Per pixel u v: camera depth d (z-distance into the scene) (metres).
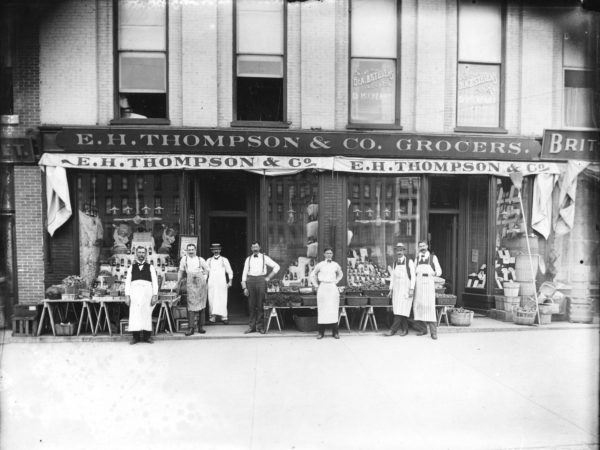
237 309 9.97
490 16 9.40
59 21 8.48
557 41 9.46
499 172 9.17
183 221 8.68
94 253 8.77
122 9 8.73
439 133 9.05
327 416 4.83
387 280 9.13
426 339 7.91
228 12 8.77
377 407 5.06
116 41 8.68
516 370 6.26
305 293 8.52
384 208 9.29
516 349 7.27
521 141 9.15
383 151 8.89
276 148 8.67
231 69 8.78
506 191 9.69
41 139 8.36
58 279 8.55
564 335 8.16
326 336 8.12
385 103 9.23
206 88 8.72
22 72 8.40
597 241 9.53
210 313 8.76
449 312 8.85
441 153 9.02
